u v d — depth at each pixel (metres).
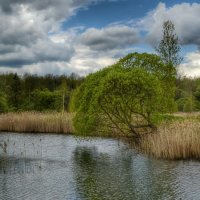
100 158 23.14
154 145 23.50
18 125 39.41
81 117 27.09
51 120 38.72
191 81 74.62
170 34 40.44
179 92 71.25
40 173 18.84
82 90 28.58
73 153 25.03
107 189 15.83
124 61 29.55
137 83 25.36
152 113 27.38
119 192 15.35
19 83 67.69
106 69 27.94
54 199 14.44
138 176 18.08
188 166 20.20
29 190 15.68
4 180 17.41
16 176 18.20
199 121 26.77
